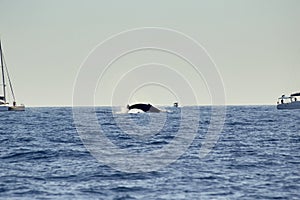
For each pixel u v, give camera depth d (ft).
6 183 387.14
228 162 481.46
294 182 386.93
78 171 433.48
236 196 345.51
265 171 432.66
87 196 346.33
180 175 414.41
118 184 381.40
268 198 340.59
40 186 376.27
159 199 338.13
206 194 350.84
